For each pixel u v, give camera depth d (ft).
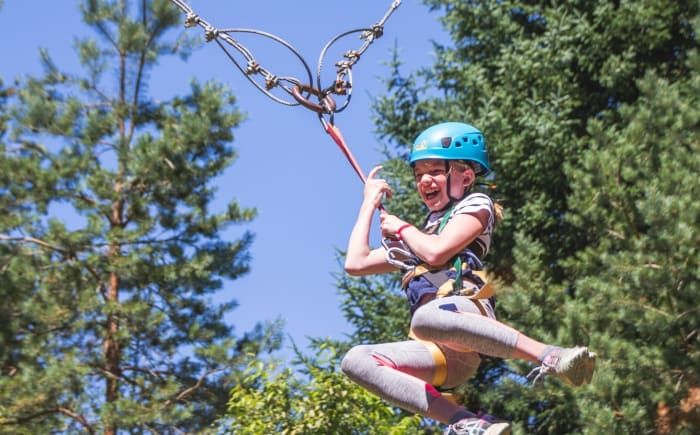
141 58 66.59
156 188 64.64
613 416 36.73
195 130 63.98
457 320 10.94
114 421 54.90
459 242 11.50
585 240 53.21
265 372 35.01
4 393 54.70
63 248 61.62
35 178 62.08
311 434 32.96
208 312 64.64
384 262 12.28
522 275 41.93
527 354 10.66
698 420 37.47
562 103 53.21
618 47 55.06
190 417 59.00
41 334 60.75
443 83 58.03
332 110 13.19
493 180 53.11
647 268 37.96
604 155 42.24
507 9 57.06
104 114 66.13
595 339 37.73
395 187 54.03
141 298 63.41
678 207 38.09
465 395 49.44
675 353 38.19
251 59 13.43
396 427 34.37
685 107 42.11
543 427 49.88
